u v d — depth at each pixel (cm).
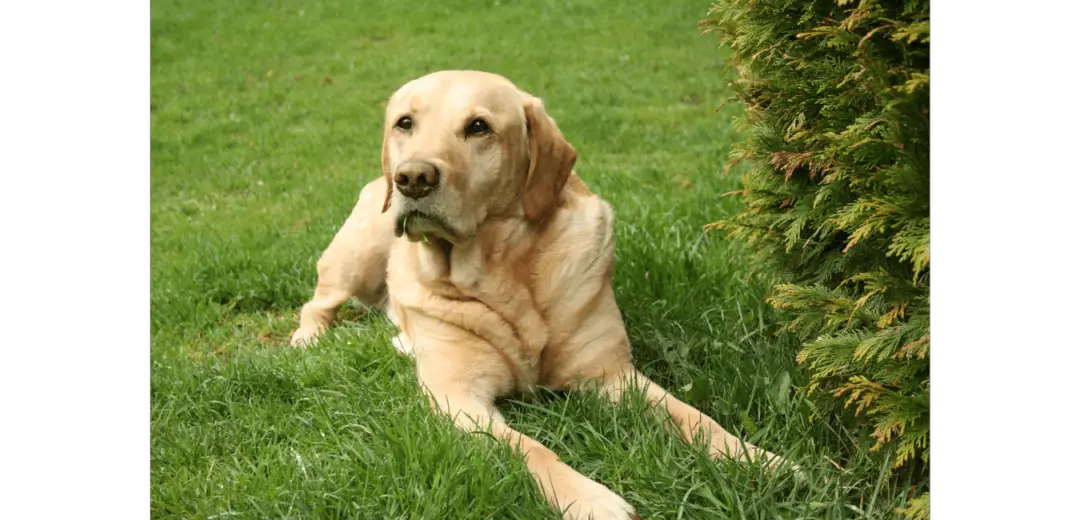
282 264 496
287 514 243
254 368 338
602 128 838
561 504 242
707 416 288
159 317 445
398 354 345
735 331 353
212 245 543
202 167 810
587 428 279
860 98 233
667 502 242
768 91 283
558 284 312
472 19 1411
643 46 1209
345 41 1322
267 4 1538
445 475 242
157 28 1384
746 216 320
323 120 969
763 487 247
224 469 275
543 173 307
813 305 268
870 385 224
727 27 305
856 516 242
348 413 294
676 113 892
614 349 320
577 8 1447
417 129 293
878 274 236
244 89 1109
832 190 254
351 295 412
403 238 363
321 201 658
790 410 283
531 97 314
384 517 235
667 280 396
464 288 306
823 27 221
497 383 314
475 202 291
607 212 333
